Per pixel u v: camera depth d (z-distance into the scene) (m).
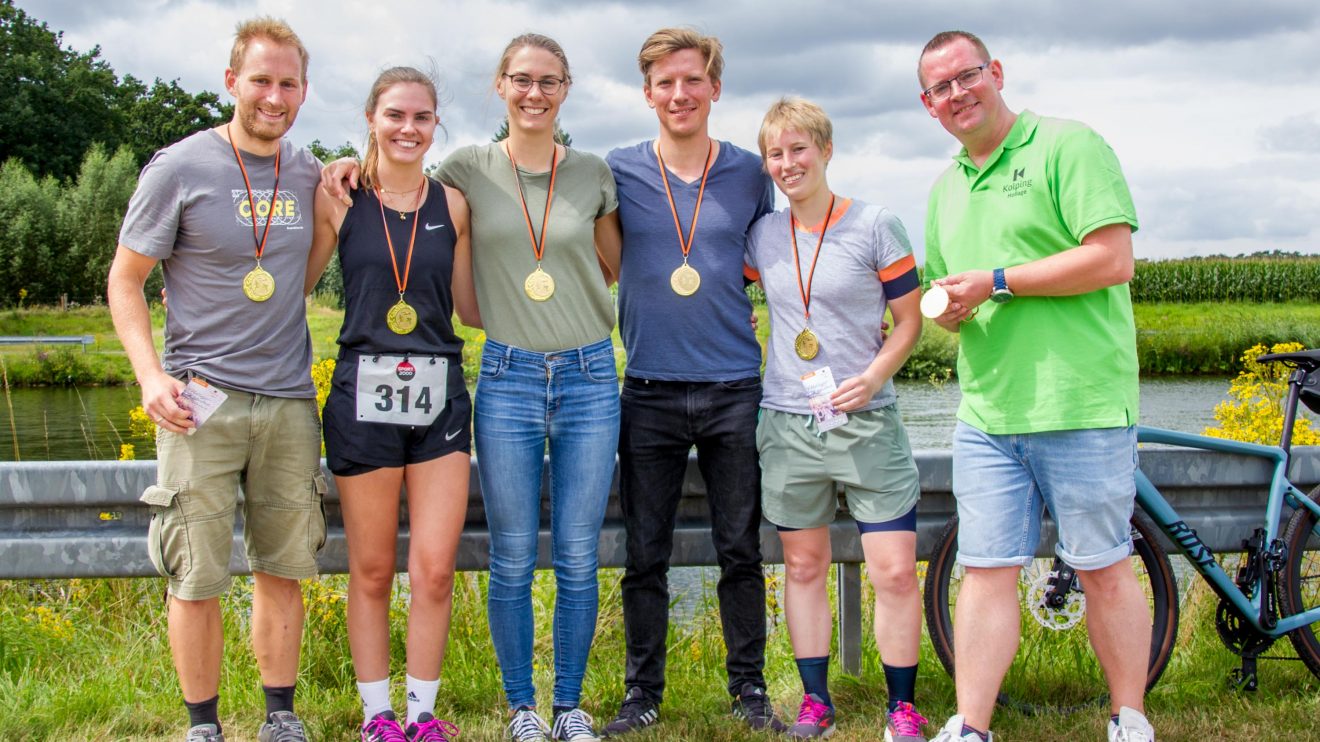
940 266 3.35
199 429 2.91
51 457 11.77
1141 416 15.48
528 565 3.25
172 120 78.75
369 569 3.09
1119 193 2.85
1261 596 3.57
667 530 3.46
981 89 2.98
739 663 3.45
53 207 48.47
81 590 4.39
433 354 3.06
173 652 3.03
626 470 3.42
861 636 3.85
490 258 3.19
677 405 3.33
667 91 3.28
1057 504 3.00
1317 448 3.76
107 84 73.12
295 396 3.04
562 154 3.28
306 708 3.53
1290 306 38.09
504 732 3.33
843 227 3.24
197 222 2.91
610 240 3.48
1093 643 3.12
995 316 3.03
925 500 3.80
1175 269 40.22
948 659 3.54
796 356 3.27
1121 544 2.98
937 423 13.99
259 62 2.88
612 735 3.31
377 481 3.02
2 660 3.81
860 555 3.72
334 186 2.99
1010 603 3.08
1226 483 3.75
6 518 3.46
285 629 3.14
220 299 2.94
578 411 3.23
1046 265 2.86
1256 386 5.77
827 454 3.22
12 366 26.86
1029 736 3.31
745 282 3.47
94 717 3.39
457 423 3.09
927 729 3.32
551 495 3.32
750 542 3.41
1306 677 3.73
